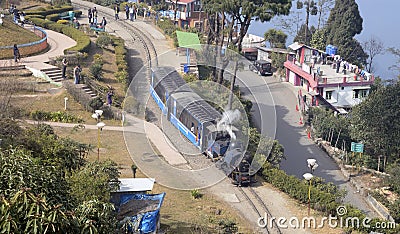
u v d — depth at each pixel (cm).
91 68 4553
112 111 3822
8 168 1448
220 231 2580
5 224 1222
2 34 5069
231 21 4766
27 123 3250
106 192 2066
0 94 3669
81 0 8581
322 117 4888
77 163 2311
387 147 4228
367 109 4359
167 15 8031
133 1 8956
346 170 4116
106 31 6581
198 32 6469
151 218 2267
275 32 7481
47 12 6900
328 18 7806
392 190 3794
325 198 3092
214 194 3025
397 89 4344
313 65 6419
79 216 1476
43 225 1245
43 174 1516
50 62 4606
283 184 3275
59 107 3862
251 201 3066
